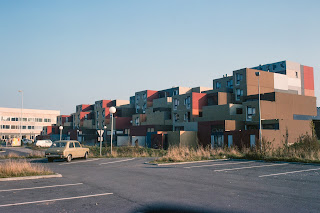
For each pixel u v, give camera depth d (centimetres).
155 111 6481
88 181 1159
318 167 1549
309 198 834
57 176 1289
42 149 4512
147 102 7525
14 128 10300
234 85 5375
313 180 1146
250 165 1706
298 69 6588
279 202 786
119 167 1752
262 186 1024
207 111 5078
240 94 5234
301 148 2088
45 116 10975
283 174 1317
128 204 769
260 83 5300
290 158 1856
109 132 7006
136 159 2375
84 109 9656
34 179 1205
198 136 4650
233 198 835
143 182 1127
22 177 1199
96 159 2417
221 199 823
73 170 1588
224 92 5331
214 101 5347
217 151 2431
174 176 1287
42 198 838
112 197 856
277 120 3900
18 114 10412
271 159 1925
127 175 1339
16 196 862
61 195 883
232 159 2103
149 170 1542
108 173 1428
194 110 5381
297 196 859
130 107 8219
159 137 4775
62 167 1775
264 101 4175
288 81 6319
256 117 4191
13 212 685
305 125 4209
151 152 3334
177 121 5712
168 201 802
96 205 758
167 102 6406
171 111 6006
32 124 10681
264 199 822
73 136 7581
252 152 2127
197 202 788
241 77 5247
